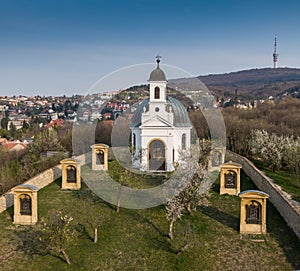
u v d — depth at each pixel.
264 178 38.72
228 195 38.47
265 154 50.59
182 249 25.66
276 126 72.88
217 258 25.25
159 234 28.89
